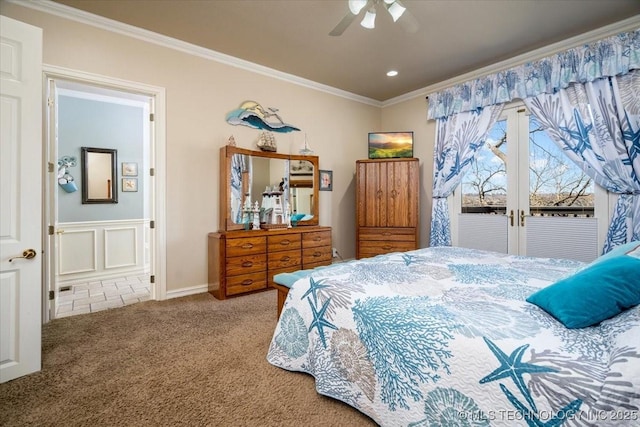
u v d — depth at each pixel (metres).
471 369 1.03
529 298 1.33
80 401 1.54
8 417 1.42
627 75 2.70
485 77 3.69
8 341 1.72
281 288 2.17
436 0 2.50
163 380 1.72
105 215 4.40
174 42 3.19
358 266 2.01
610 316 1.07
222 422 1.39
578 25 2.86
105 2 2.57
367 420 1.40
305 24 2.88
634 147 2.67
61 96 4.11
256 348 2.12
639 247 1.48
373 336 1.35
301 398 1.56
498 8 2.60
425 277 1.76
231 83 3.64
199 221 3.46
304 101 4.30
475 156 3.82
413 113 4.70
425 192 4.52
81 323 2.59
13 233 1.74
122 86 2.94
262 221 3.81
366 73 4.00
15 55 1.75
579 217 3.09
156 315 2.76
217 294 3.25
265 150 3.87
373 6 2.20
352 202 4.92
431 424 1.11
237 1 2.55
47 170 2.66
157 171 3.19
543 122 3.20
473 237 3.93
